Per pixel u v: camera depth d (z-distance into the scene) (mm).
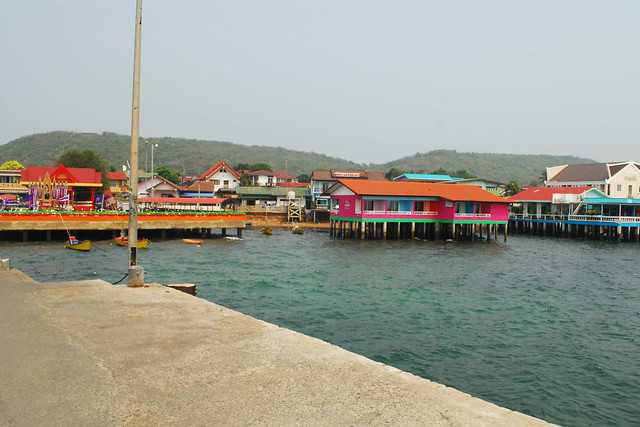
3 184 73812
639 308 25000
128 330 8711
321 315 22109
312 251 47344
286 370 6859
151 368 6832
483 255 46812
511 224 77688
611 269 39000
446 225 61938
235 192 88875
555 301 26328
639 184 83125
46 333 8445
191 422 5234
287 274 33094
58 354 7352
